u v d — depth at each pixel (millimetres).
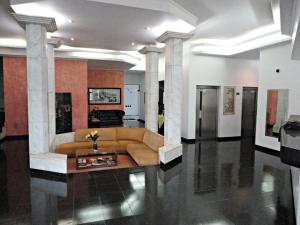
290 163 2709
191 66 8070
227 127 8727
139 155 5480
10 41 7109
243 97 9039
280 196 3793
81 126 9023
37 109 4875
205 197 3732
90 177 4570
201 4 4371
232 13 4828
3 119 8789
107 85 12039
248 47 7008
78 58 8445
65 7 3990
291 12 3611
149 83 7047
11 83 8375
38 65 4773
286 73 6168
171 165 5406
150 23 4816
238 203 3541
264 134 6969
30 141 4918
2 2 4105
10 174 4715
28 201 3537
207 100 8664
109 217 3094
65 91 8766
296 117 3771
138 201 3562
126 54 9062
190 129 8250
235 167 5312
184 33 5418
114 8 3992
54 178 4496
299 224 2719
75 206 3383
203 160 5875
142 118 14117
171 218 3094
